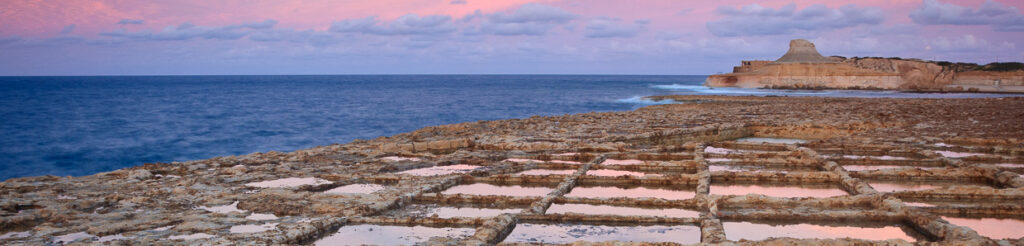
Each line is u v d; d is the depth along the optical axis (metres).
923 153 10.50
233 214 6.33
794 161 9.79
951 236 5.07
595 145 12.14
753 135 17.06
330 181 8.54
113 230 5.61
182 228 5.71
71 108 51.94
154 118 41.06
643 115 22.72
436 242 5.16
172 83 167.50
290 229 5.48
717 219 5.79
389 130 34.62
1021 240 4.78
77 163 22.70
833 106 29.25
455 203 7.07
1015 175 7.65
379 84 154.88
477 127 18.23
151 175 9.03
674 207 6.59
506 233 5.60
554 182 8.54
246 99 69.62
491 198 7.01
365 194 7.27
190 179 8.55
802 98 53.84
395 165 9.89
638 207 6.64
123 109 50.59
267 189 7.71
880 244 4.71
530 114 46.97
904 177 8.37
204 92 93.50
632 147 12.39
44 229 5.69
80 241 5.27
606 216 5.95
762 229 5.71
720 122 18.05
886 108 25.67
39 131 32.41
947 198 6.79
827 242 4.79
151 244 5.06
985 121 16.94
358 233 5.71
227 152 25.56
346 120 40.62
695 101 56.69
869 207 6.43
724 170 9.31
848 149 11.48
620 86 122.12
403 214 6.47
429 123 39.09
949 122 16.80
